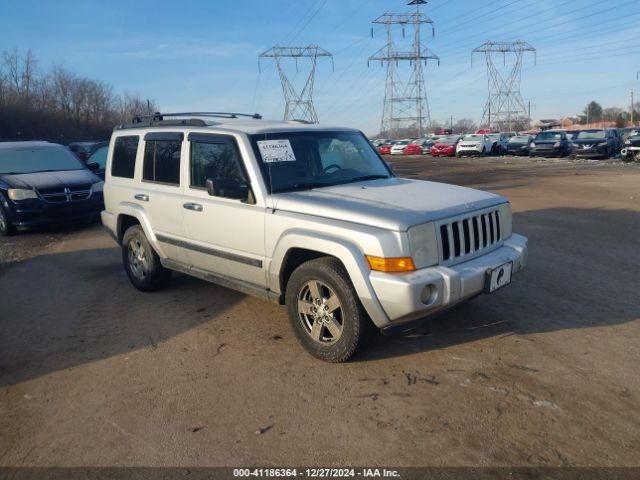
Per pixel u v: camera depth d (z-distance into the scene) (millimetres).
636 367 4137
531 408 3621
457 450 3215
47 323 5605
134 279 6539
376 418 3582
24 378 4379
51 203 10570
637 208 11102
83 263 8164
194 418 3672
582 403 3662
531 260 7211
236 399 3898
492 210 4641
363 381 4082
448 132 74062
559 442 3254
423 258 4035
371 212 4145
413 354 4492
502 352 4465
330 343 4363
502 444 3254
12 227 10641
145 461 3234
